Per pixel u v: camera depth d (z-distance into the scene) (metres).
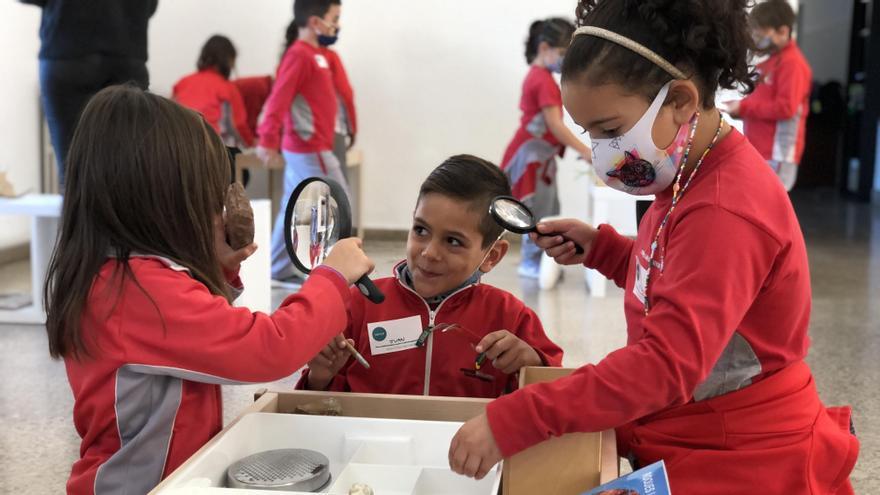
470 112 6.04
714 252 1.01
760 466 1.12
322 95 4.31
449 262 1.55
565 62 1.08
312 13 4.29
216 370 1.08
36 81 5.32
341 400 1.29
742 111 4.60
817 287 4.71
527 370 1.22
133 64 3.44
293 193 1.27
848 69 9.42
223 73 5.30
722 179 1.08
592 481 1.05
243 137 5.40
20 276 4.74
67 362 1.17
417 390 1.60
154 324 1.08
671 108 1.06
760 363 1.13
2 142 5.02
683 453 1.14
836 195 9.35
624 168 1.11
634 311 1.22
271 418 1.19
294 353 1.12
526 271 4.84
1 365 3.11
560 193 5.86
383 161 6.12
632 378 0.97
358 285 1.25
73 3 3.26
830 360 3.30
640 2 1.03
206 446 1.08
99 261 1.11
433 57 6.01
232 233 1.24
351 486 1.05
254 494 0.95
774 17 4.41
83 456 1.18
